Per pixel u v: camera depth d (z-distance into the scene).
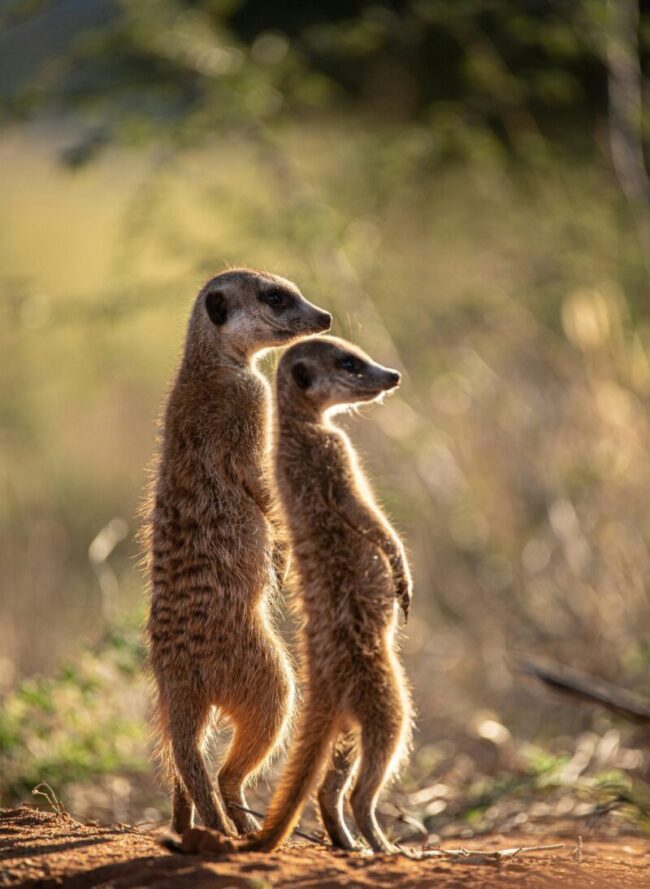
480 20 17.56
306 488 6.31
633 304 15.04
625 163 14.87
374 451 13.90
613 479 11.79
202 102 15.88
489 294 15.44
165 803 9.21
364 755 5.86
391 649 6.13
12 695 9.80
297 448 6.48
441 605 12.80
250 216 15.81
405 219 18.67
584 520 11.85
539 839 7.73
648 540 11.37
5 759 9.13
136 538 8.45
